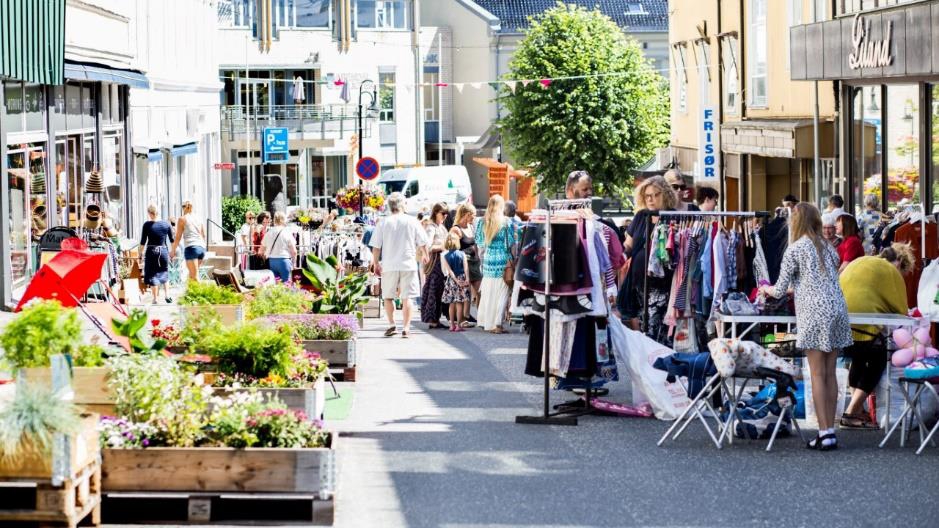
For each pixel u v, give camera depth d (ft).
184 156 144.97
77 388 35.86
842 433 42.50
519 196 236.43
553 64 227.61
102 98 102.63
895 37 66.39
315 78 232.32
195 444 32.01
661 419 45.11
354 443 41.19
